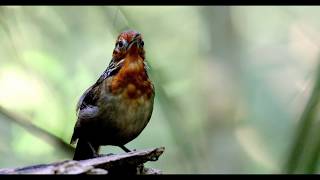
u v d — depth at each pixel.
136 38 7.72
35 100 13.90
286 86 17.73
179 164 15.10
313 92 8.80
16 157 13.55
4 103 13.80
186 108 16.27
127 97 7.69
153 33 17.44
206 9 16.75
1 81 13.89
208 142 15.74
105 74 7.90
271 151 16.44
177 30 17.67
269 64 18.14
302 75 18.03
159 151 6.86
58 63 14.70
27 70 13.96
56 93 14.19
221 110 16.06
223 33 16.59
